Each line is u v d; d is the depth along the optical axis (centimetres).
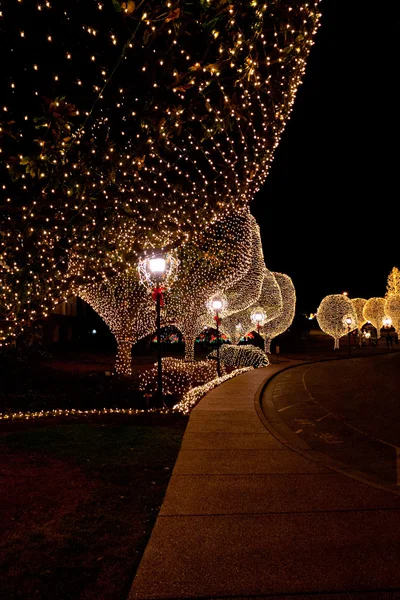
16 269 535
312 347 4153
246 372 1997
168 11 407
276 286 2783
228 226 1794
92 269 674
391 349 3772
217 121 512
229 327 2558
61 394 1411
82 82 461
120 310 1883
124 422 957
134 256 687
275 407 1249
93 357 2633
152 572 359
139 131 496
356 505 497
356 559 379
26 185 488
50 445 721
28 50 432
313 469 627
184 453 704
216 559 379
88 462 642
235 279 1858
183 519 458
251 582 346
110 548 400
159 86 454
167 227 711
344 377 1886
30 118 466
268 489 548
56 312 3020
